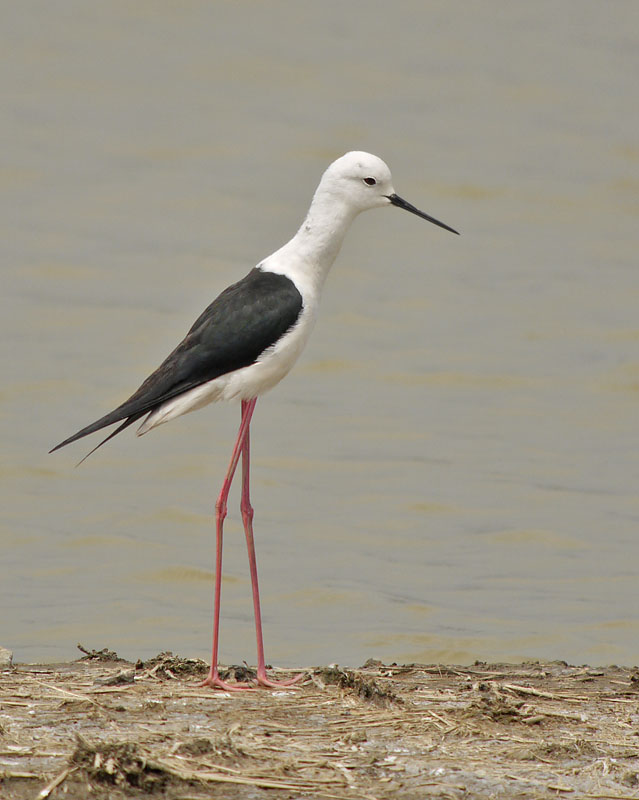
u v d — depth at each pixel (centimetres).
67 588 1362
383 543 1505
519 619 1291
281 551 1477
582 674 962
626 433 1889
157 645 1205
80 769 678
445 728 782
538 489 1675
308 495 1652
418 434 1859
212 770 696
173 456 1772
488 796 682
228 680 891
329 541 1509
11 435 1802
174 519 1565
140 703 818
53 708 802
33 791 664
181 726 770
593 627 1266
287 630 1254
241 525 1555
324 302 2367
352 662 1166
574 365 2123
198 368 902
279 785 681
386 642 1224
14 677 882
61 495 1639
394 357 2136
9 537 1505
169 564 1427
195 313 2302
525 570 1436
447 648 1207
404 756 733
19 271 2423
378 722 791
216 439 1836
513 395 2020
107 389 1964
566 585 1388
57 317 2234
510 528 1551
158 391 899
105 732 750
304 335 932
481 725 791
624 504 1633
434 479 1697
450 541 1514
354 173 951
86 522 1554
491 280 2497
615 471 1742
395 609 1312
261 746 739
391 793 680
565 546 1495
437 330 2255
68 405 1908
